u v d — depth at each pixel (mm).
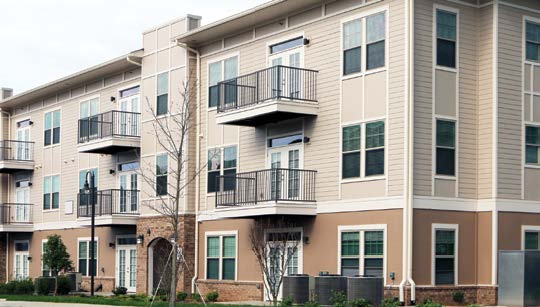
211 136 31406
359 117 25469
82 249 39750
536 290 23656
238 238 29734
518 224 25266
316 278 23469
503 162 25031
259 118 27688
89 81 39594
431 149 24359
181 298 29828
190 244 31734
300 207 26453
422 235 23922
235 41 30531
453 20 25188
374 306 22391
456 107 25016
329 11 26781
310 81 27172
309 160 27125
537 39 26344
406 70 24031
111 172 37438
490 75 25188
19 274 44938
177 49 32812
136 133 35656
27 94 43281
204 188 31578
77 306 26750
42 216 43188
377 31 25125
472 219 25078
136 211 35438
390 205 24188
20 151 45562
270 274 26141
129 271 36250
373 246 24672
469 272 24875
